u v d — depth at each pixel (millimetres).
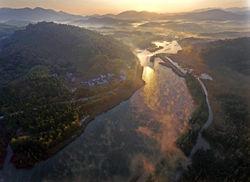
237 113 176625
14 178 127562
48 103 184500
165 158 138500
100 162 136875
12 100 187000
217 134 152250
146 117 181000
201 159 133250
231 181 119312
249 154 133875
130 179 125875
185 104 199500
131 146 149250
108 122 175125
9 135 154625
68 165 135125
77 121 165375
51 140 145625
